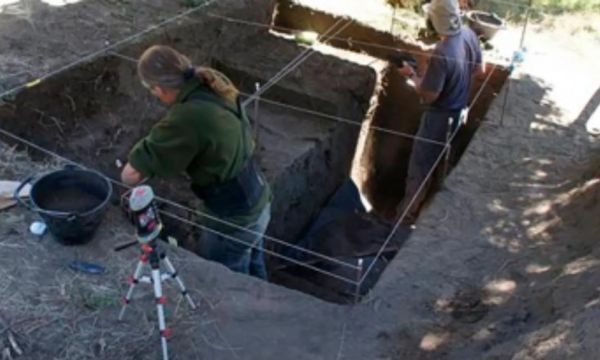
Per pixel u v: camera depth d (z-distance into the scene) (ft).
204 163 11.53
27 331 10.40
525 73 21.34
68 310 10.83
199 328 10.97
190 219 17.01
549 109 19.51
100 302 10.98
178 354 10.50
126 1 20.86
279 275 17.98
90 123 17.76
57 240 11.93
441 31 16.99
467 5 23.07
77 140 17.26
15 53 17.20
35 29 18.35
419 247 13.85
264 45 23.40
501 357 10.25
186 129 10.94
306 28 24.52
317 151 20.65
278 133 20.84
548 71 21.63
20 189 12.37
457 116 18.07
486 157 17.10
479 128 18.35
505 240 14.21
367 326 11.59
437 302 12.35
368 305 12.05
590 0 27.25
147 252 10.02
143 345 10.52
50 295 11.01
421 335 11.53
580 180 15.88
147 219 9.84
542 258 13.51
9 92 15.62
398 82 22.84
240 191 12.13
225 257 12.81
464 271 13.24
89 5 20.07
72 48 17.88
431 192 18.58
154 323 10.87
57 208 11.90
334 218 21.27
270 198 13.15
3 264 11.40
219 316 11.25
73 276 11.41
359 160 23.49
